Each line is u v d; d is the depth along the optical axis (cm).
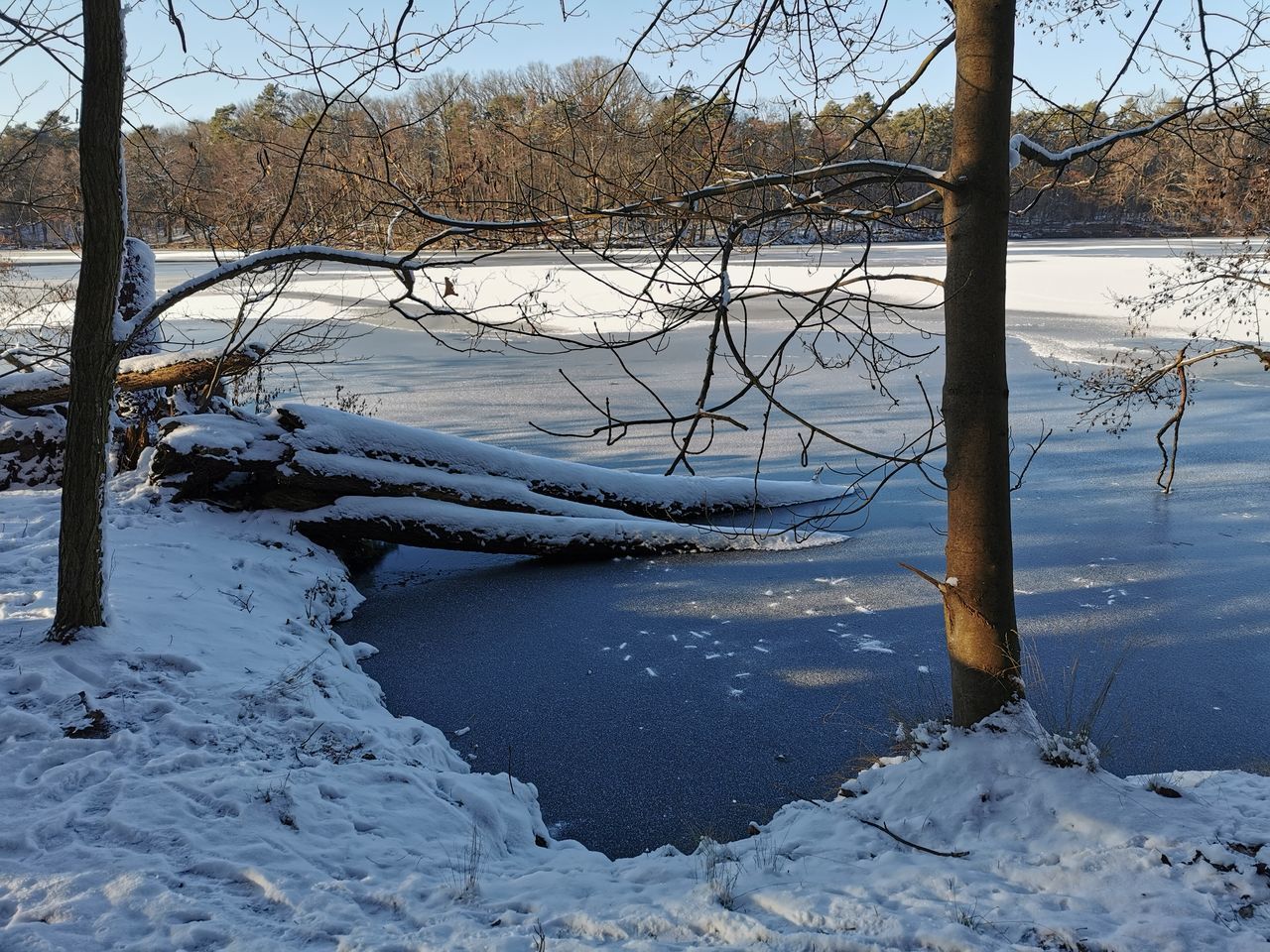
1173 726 680
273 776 512
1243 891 385
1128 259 4212
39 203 688
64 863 406
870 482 1330
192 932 355
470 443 1122
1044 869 419
